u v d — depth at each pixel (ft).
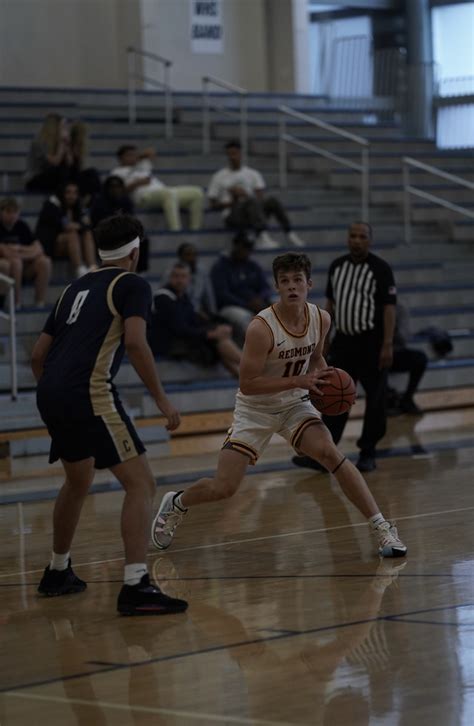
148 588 26.43
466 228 89.25
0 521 39.70
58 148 73.36
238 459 31.63
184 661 22.35
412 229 89.25
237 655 22.56
